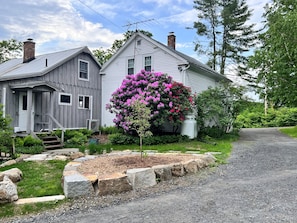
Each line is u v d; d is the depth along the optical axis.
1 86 12.88
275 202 4.03
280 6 17.91
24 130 13.34
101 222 3.45
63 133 11.55
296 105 16.34
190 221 3.38
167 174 5.60
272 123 24.48
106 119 16.55
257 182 5.20
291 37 14.92
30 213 3.82
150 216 3.61
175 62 13.88
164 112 11.49
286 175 5.72
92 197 4.46
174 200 4.28
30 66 14.52
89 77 16.06
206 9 27.47
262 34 22.64
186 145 10.64
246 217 3.48
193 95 13.27
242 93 15.02
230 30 27.45
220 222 3.33
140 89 11.99
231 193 4.55
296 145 10.56
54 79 13.71
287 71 15.27
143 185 5.10
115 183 4.72
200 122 13.27
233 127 16.73
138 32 15.30
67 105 14.48
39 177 5.44
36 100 13.76
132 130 11.42
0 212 3.78
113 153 8.14
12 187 4.18
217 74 16.89
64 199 4.29
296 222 3.30
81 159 6.78
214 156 7.89
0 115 7.38
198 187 5.02
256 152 8.93
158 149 9.55
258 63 16.97
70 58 14.54
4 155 7.86
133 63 15.66
